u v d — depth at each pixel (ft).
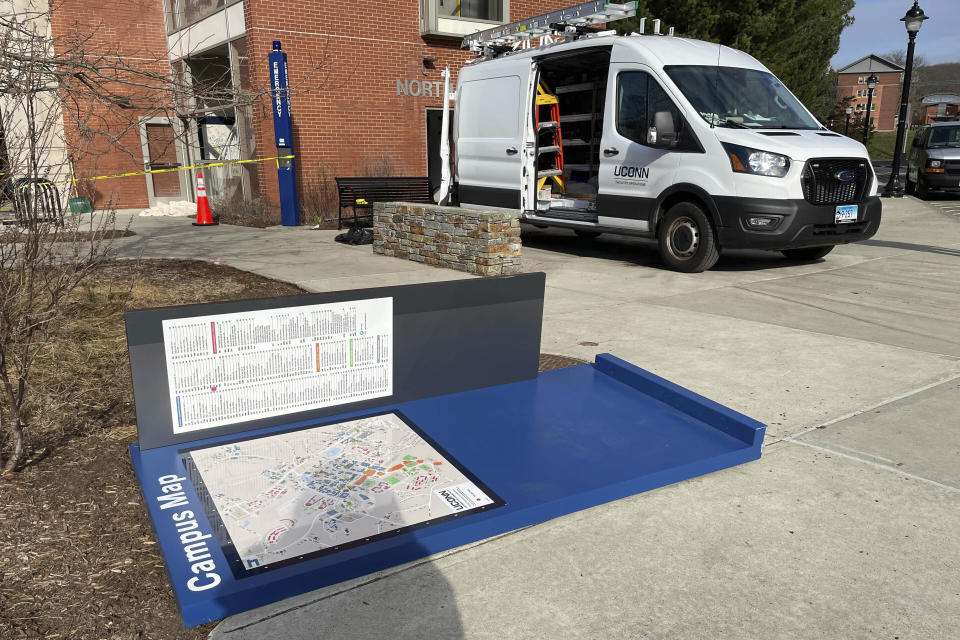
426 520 8.36
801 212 23.62
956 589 7.42
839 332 17.78
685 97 25.12
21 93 10.49
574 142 33.37
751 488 9.66
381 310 11.64
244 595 6.97
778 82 28.14
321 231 37.68
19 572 7.59
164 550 7.62
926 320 19.01
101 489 9.39
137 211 50.19
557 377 13.91
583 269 26.99
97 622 6.85
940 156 53.62
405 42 44.88
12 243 9.89
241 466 9.68
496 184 32.45
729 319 19.01
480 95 32.83
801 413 12.35
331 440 10.62
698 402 11.74
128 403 12.49
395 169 45.98
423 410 12.01
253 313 10.48
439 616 6.94
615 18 28.17
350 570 7.51
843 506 9.15
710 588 7.43
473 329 12.78
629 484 9.42
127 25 46.91
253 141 42.47
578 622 6.88
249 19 39.50
